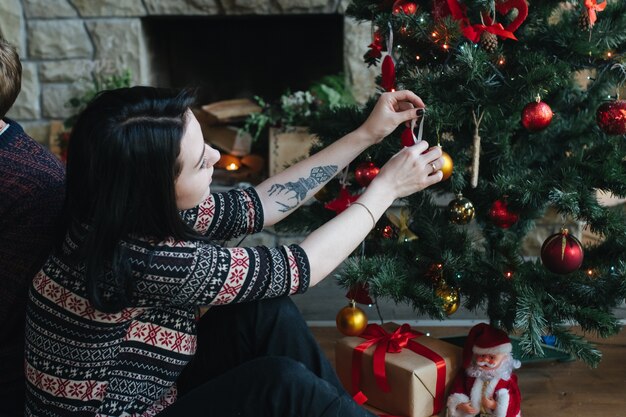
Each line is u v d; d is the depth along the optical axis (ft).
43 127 10.21
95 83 9.90
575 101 5.71
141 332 3.56
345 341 5.40
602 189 4.88
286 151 9.46
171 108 3.31
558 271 4.73
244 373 3.56
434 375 5.04
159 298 3.43
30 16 9.91
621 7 5.08
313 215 5.71
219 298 3.46
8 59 3.91
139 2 9.83
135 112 3.24
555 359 6.20
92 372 3.45
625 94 5.57
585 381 5.90
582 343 4.86
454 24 4.55
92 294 3.22
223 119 10.01
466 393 5.09
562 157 5.66
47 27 9.94
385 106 4.44
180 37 10.84
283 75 10.92
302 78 10.91
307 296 8.09
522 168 5.43
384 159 5.30
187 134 3.36
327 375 3.97
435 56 5.01
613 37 4.87
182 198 3.58
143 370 3.61
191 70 10.96
